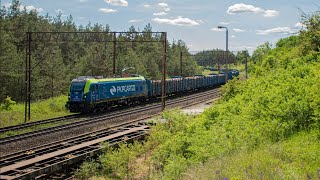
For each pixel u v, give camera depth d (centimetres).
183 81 5519
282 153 993
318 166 859
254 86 2158
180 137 1608
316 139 1104
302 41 2492
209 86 6812
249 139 1216
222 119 1756
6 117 3008
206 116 1880
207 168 997
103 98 3628
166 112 2161
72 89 3453
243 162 945
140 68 7838
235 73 7619
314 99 1303
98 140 2017
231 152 1160
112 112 3584
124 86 4022
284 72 2116
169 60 10444
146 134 2220
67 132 2373
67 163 1577
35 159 1590
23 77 6069
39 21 10006
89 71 7325
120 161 1631
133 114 3272
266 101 1597
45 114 3472
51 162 1573
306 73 1875
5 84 5978
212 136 1391
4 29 7500
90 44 9325
